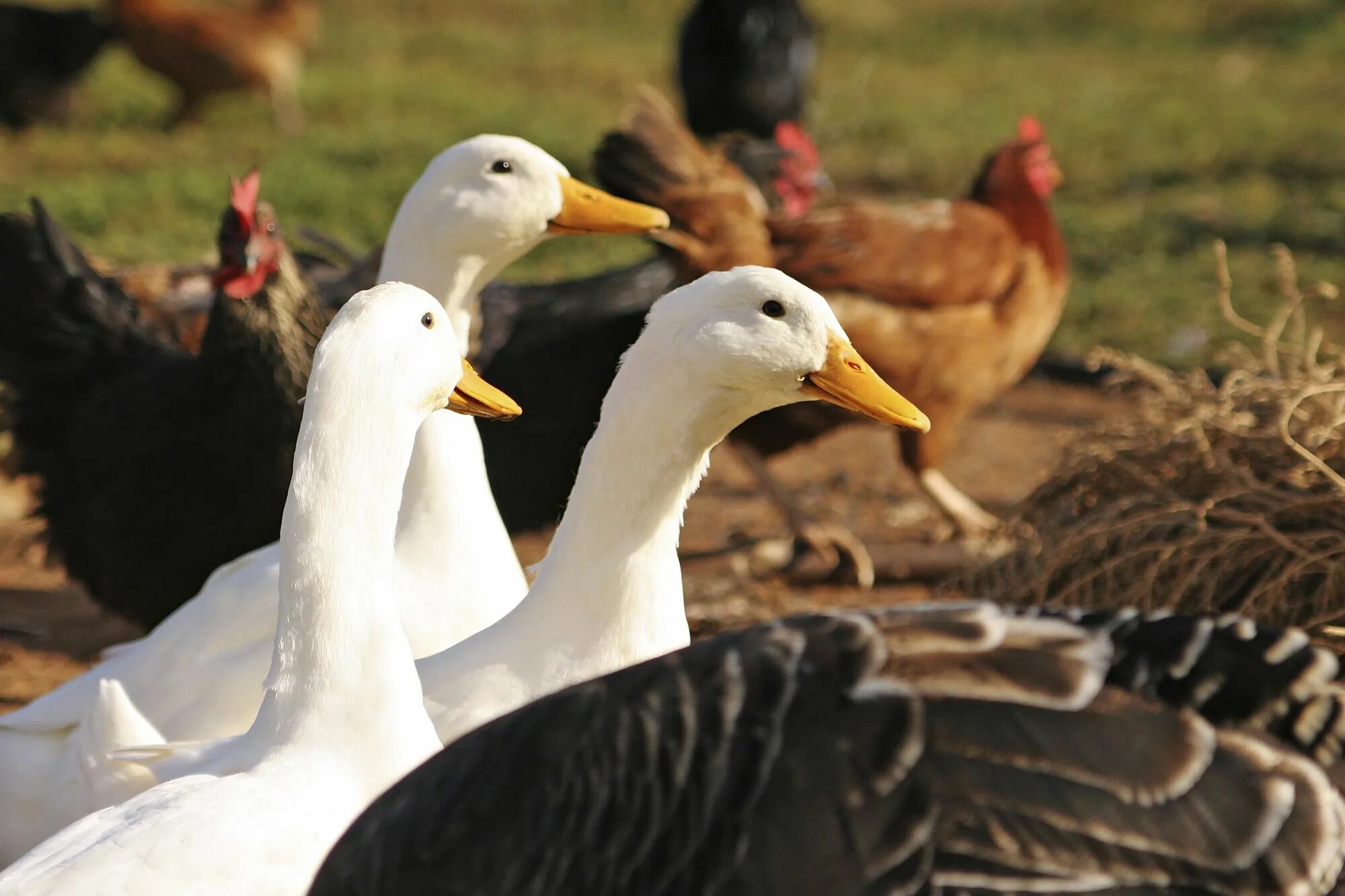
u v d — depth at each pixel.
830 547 13.01
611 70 33.09
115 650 8.11
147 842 5.41
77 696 7.49
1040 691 4.38
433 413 7.81
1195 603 9.13
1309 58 36.00
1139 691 4.40
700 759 4.46
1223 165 26.52
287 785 5.74
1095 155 27.12
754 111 21.88
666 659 4.77
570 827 4.53
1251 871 4.18
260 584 7.65
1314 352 9.67
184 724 7.43
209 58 26.98
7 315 10.87
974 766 4.28
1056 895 4.15
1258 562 8.98
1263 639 4.48
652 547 6.76
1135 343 18.20
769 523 14.23
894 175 25.53
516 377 12.50
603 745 4.59
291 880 5.56
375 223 21.78
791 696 4.47
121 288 11.35
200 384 10.05
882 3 41.22
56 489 11.02
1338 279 20.36
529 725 4.77
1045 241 13.63
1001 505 14.59
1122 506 9.34
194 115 27.77
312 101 29.30
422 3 38.44
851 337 12.81
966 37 37.91
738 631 4.84
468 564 7.75
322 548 5.98
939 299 12.91
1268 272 20.67
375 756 5.92
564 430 12.59
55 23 26.86
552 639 6.74
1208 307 19.31
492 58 33.66
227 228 9.86
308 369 9.96
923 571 13.09
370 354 6.04
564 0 39.91
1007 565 9.87
